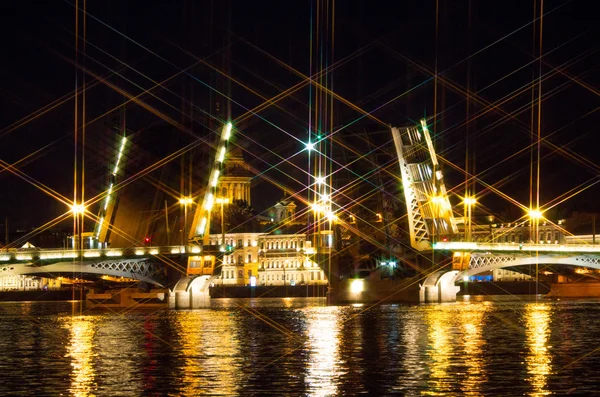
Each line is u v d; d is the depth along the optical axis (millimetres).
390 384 60344
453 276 168750
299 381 61719
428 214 164125
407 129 161000
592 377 62594
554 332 95312
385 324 109125
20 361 73500
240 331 101375
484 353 75875
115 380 62625
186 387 59688
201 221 166250
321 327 105875
